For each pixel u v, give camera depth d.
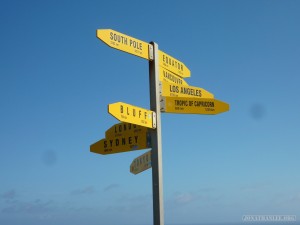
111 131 4.51
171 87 4.36
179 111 4.27
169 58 4.55
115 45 3.85
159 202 3.91
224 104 4.59
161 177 3.99
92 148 4.64
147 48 4.20
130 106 3.82
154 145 4.06
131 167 4.98
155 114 4.10
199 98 4.42
